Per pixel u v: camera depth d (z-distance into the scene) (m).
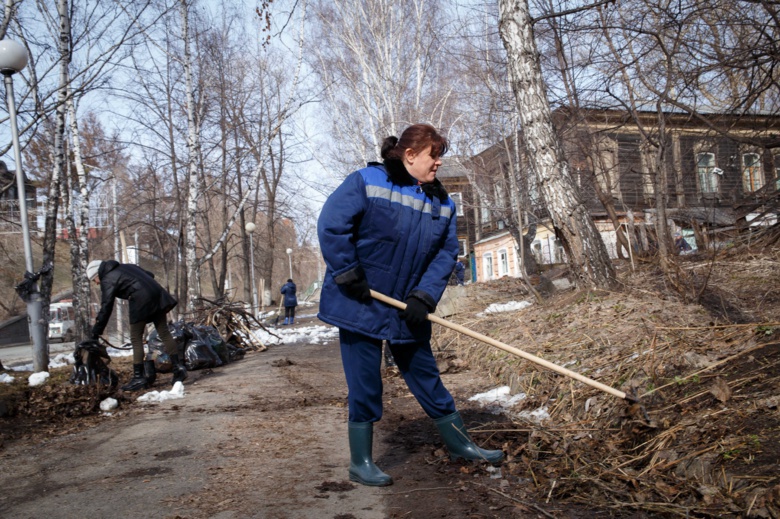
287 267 64.94
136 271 7.41
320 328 18.17
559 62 11.45
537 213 14.27
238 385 7.33
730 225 10.06
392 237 3.45
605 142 12.34
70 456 4.29
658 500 2.93
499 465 3.70
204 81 18.89
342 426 4.90
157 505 3.20
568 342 5.88
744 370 3.92
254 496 3.30
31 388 6.74
